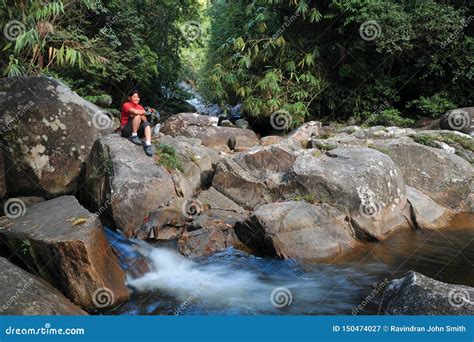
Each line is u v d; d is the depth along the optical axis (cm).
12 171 650
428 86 1166
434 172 738
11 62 718
